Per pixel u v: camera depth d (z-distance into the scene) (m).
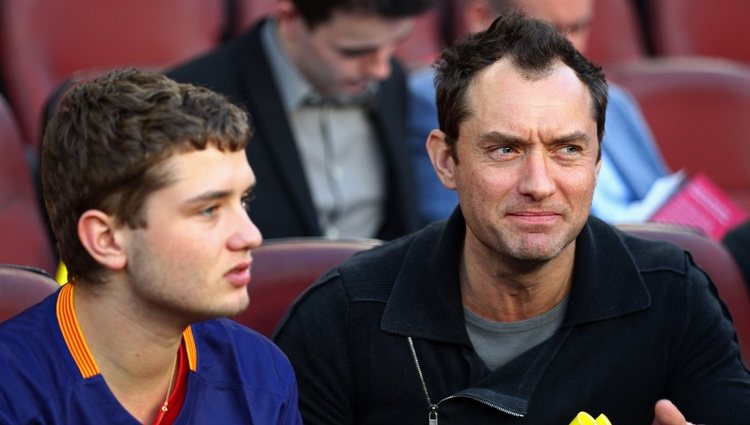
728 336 5.44
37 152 9.38
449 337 5.25
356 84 8.66
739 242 7.53
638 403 5.41
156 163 3.96
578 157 4.89
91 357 4.28
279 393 4.76
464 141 4.98
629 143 9.55
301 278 6.35
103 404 4.25
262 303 6.29
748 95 10.91
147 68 9.76
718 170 10.85
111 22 11.66
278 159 8.57
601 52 13.29
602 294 5.26
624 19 13.43
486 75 4.93
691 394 5.40
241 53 8.77
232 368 4.69
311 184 9.02
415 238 5.53
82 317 4.30
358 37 8.38
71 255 4.20
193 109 4.03
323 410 5.43
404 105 9.44
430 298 5.29
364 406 5.44
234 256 4.11
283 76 8.77
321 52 8.53
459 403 5.24
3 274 5.44
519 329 5.30
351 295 5.39
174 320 4.20
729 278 6.89
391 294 5.34
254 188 8.53
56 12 11.46
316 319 5.41
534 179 4.79
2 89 11.20
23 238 8.05
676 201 8.68
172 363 4.42
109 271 4.17
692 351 5.41
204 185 4.01
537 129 4.80
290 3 8.52
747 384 5.33
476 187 4.93
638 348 5.34
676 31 13.75
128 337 4.24
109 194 4.03
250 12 12.38
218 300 4.11
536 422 5.22
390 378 5.34
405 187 9.18
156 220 4.02
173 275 4.05
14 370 4.20
